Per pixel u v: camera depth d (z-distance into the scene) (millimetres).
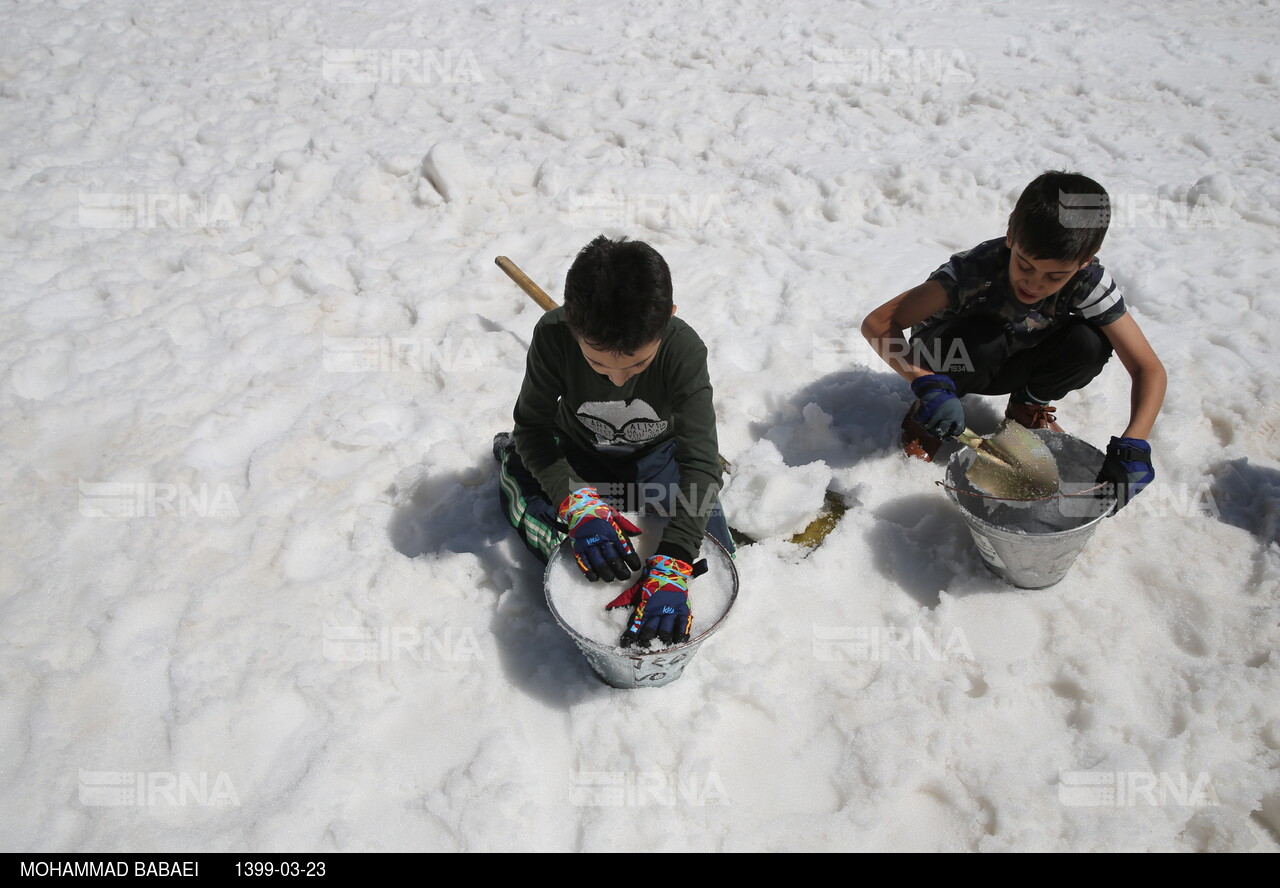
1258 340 3422
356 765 2127
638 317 1895
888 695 2289
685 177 4617
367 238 4242
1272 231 4055
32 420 3121
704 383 2279
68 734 2213
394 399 3342
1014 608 2514
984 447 2494
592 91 5512
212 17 6547
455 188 4496
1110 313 2627
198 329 3646
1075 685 2297
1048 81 5434
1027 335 2820
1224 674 2250
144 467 2961
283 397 3301
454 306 3844
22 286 3867
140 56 6023
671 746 2191
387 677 2326
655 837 2018
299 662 2352
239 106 5441
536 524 2484
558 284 3938
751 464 2846
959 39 6055
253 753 2182
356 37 6340
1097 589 2555
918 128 5031
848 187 4461
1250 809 2025
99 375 3371
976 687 2338
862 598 2604
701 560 2281
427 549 2750
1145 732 2156
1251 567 2568
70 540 2721
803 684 2352
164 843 1988
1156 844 1975
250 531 2760
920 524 2781
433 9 6781
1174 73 5473
